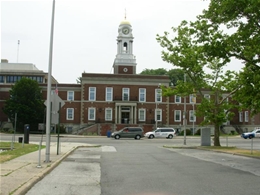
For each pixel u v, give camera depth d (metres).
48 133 15.80
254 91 20.50
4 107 63.88
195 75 32.72
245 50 20.12
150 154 23.17
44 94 67.62
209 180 11.78
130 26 76.50
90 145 30.83
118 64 74.81
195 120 69.56
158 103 68.38
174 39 32.47
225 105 32.12
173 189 10.11
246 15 19.77
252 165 16.52
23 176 11.32
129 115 68.31
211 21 21.67
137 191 9.80
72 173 13.35
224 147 30.22
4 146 25.97
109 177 12.44
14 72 76.94
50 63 16.05
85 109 66.75
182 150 28.02
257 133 53.84
